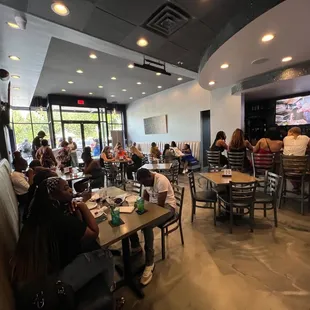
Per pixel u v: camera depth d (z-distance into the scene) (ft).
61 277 3.61
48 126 28.32
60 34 9.05
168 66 14.03
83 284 3.94
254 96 18.67
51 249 3.55
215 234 8.21
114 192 7.72
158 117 29.19
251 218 8.21
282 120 18.75
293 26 7.36
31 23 8.11
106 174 17.38
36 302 3.26
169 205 7.00
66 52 13.50
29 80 17.25
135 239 7.13
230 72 13.16
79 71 17.56
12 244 4.39
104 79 20.47
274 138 12.28
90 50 13.23
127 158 18.40
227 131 18.24
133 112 34.94
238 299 5.04
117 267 6.41
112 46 10.39
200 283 5.63
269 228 8.42
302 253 6.69
